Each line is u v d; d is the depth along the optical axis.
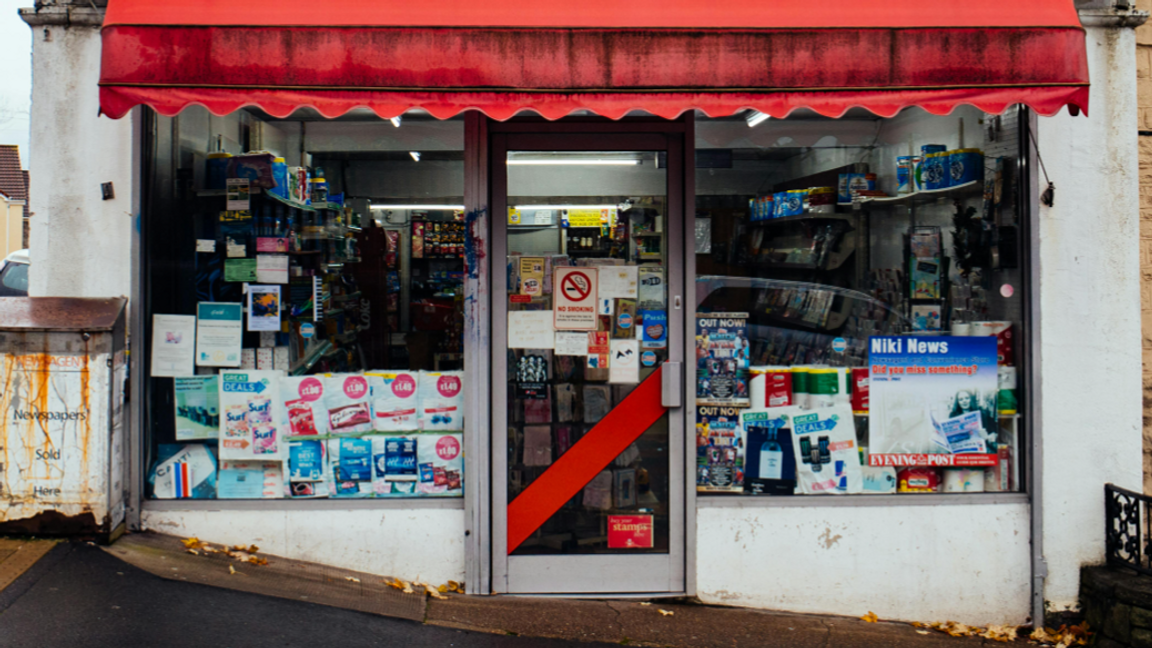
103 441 3.95
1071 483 4.30
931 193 4.44
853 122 4.44
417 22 3.46
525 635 3.83
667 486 4.35
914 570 4.31
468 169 4.24
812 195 4.42
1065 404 4.29
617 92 3.49
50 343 3.90
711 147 4.36
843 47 3.51
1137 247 4.29
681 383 4.32
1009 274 4.40
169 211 4.31
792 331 4.40
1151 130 4.41
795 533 4.30
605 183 4.32
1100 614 4.14
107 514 3.96
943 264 4.45
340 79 3.43
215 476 4.30
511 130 4.29
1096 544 4.31
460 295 4.32
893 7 3.56
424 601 4.08
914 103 3.54
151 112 4.25
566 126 4.30
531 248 4.32
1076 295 4.28
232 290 4.34
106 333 3.95
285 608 3.75
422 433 4.34
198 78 3.40
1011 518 4.31
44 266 4.14
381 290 4.34
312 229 4.37
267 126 4.34
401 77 3.44
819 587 4.30
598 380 4.35
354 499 4.29
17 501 3.93
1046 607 4.31
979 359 4.40
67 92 4.13
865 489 4.38
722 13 3.54
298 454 4.31
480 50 3.46
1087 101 3.55
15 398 3.91
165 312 4.30
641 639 3.89
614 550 4.35
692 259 4.34
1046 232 4.27
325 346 4.35
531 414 4.34
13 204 33.66
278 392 4.32
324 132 4.36
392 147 4.35
